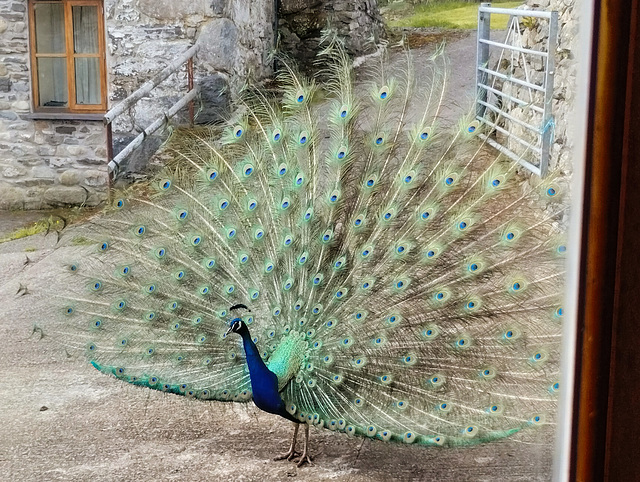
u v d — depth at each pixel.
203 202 4.52
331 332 3.96
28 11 10.06
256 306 4.21
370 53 13.34
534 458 4.02
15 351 5.76
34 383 5.26
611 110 0.90
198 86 10.16
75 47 10.26
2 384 5.25
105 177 9.91
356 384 3.85
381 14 15.41
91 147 9.90
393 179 4.25
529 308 3.83
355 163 4.30
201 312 4.30
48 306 6.42
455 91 9.84
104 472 4.11
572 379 0.99
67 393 5.12
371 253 4.05
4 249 8.32
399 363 3.85
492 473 3.93
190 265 4.38
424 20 15.32
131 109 10.15
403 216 4.14
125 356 4.33
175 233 4.49
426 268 4.01
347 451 4.30
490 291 3.92
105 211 4.72
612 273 0.93
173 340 4.29
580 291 0.96
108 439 4.50
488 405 3.68
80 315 4.51
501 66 8.94
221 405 4.93
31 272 7.38
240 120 4.67
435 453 4.22
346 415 3.78
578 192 0.96
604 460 0.97
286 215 4.28
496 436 3.53
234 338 4.18
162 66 10.17
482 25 8.84
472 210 4.02
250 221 4.35
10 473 4.12
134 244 4.53
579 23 0.94
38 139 9.93
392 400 3.79
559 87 6.59
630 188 0.91
